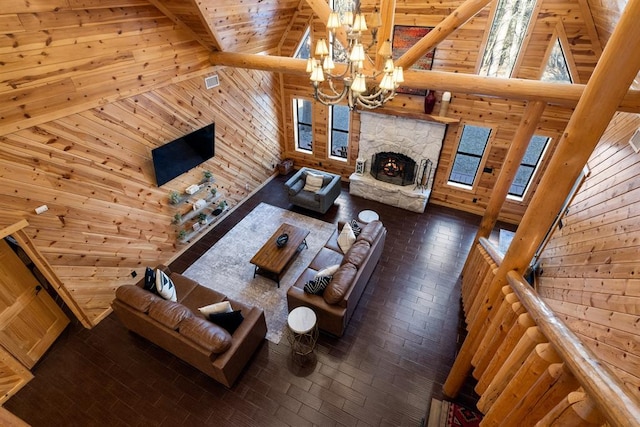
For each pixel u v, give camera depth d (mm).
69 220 3975
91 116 3922
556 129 5227
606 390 1129
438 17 5074
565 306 3158
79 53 3584
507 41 4902
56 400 3625
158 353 4094
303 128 7828
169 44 4570
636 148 3047
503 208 6305
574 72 4664
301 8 6043
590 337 2480
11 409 3561
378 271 5273
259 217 6621
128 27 3971
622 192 2986
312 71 2709
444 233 6109
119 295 3797
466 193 6520
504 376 1960
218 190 6332
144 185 4848
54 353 4094
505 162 4234
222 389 3703
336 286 3910
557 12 4453
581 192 4086
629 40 1681
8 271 3691
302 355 4027
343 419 3438
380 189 6848
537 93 3574
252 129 6824
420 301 4742
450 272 5246
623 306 2234
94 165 4102
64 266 4035
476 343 2920
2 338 3615
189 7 4156
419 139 6297
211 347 3271
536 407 1634
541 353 1609
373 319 4484
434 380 3768
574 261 3414
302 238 5324
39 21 3156
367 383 3746
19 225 3467
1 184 3305
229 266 5449
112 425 3416
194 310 4109
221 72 5645
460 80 3857
